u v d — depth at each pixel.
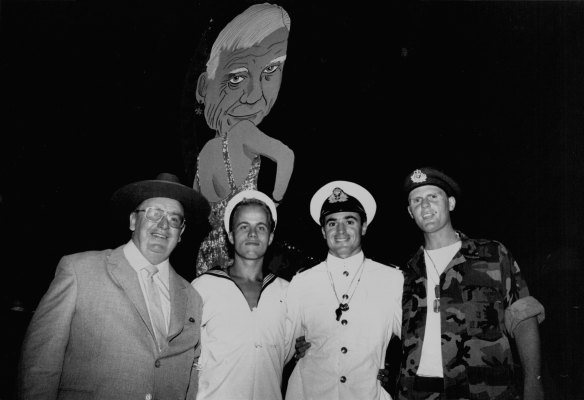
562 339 3.66
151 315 2.40
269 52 4.89
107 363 2.15
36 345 2.09
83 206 5.45
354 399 2.54
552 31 4.13
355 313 2.71
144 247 2.46
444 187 2.64
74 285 2.22
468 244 2.62
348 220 2.82
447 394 2.39
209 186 4.84
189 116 5.20
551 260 3.81
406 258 3.95
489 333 2.41
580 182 3.83
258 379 2.56
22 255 5.42
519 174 4.00
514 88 4.16
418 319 2.57
